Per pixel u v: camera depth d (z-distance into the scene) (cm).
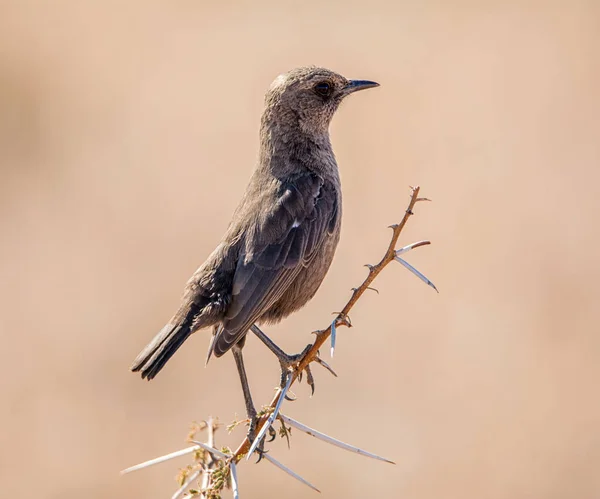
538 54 2370
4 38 2491
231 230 962
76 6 2748
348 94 1052
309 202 981
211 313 920
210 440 746
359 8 2733
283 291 949
